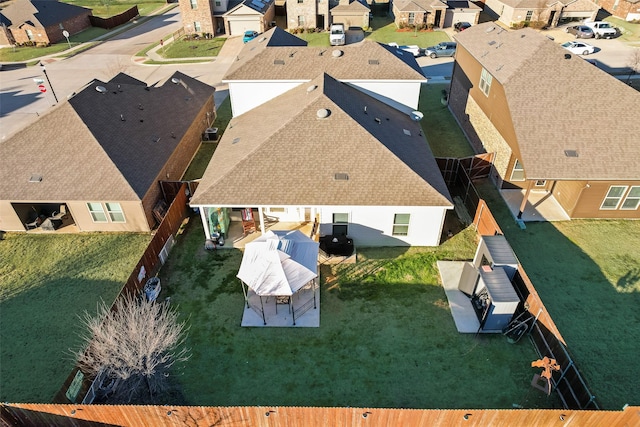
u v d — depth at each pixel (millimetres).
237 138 23781
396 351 16141
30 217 22984
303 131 20906
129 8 75562
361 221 20391
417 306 17984
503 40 29109
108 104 24750
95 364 14016
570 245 21016
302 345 16438
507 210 23625
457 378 15156
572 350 16047
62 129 22359
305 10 58125
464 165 25812
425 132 32750
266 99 27672
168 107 28484
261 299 18047
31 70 47906
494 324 16438
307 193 19688
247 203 19578
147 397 14461
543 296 18250
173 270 20078
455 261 20312
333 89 23609
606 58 44844
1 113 37406
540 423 12109
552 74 24125
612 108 22484
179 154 26891
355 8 58344
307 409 11891
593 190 21500
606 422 11883
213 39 57719
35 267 20375
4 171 21594
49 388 15195
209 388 14961
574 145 21625
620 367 15445
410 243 21344
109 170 21516
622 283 18828
